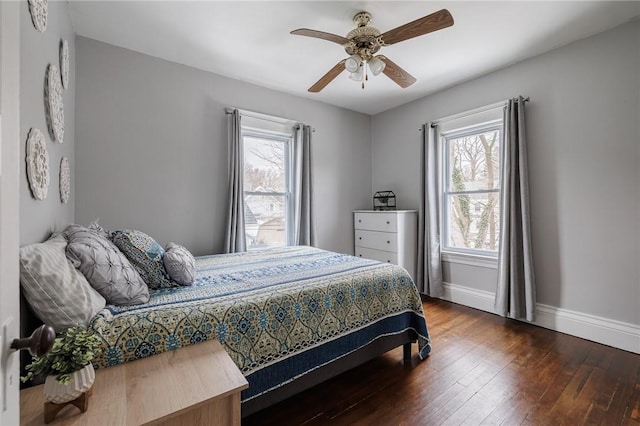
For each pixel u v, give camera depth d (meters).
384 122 4.41
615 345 2.34
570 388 1.82
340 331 1.80
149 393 0.96
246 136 3.46
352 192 4.38
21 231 1.14
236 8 2.12
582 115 2.51
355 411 1.65
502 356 2.22
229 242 3.08
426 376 1.97
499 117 3.04
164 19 2.26
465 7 2.10
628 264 2.30
